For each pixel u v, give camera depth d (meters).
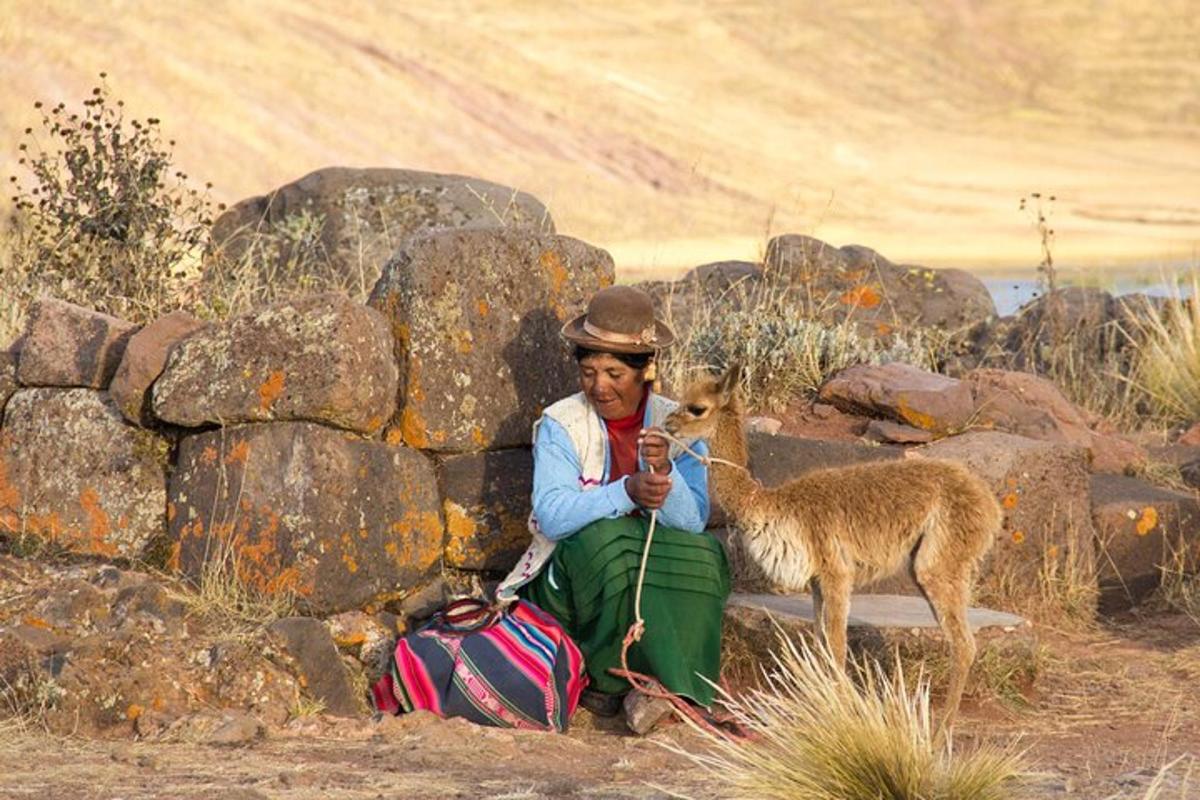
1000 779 19.98
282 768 21.25
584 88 171.88
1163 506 33.59
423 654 25.44
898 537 24.80
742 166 167.88
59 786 20.05
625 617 25.17
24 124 112.75
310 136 135.62
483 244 28.06
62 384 28.50
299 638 24.91
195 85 133.25
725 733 22.62
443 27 171.62
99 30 133.50
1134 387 43.56
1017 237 144.75
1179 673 29.03
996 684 26.92
